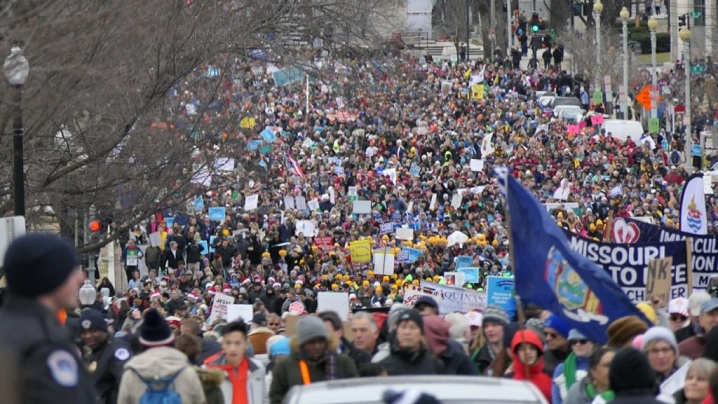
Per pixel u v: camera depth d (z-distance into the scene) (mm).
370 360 30344
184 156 67938
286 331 39875
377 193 127312
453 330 36375
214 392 28938
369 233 109062
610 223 43969
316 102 170375
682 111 193750
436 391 21078
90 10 52438
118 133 64000
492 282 50875
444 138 158875
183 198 70750
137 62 61594
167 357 26516
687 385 25688
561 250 28859
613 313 29172
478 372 30297
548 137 162500
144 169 66875
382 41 132250
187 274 87938
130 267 95000
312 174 133250
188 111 76938
